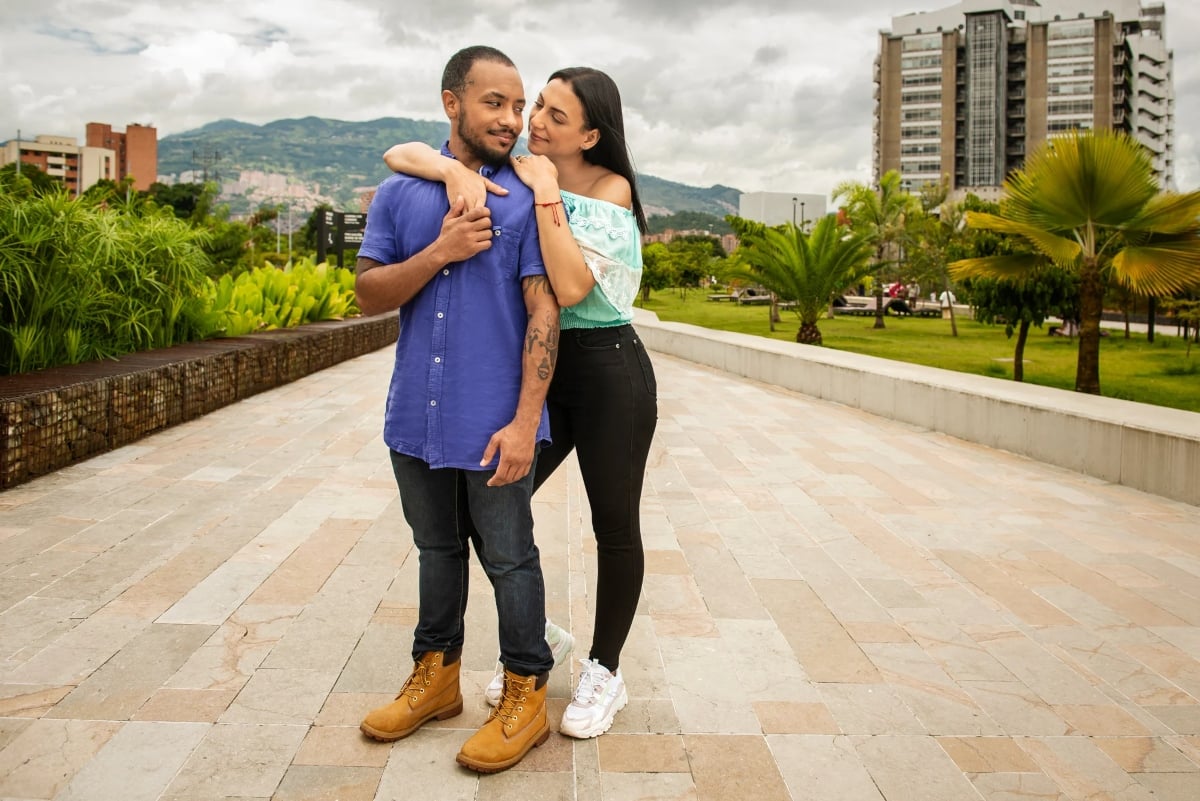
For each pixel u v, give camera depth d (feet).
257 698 7.68
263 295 40.40
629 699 8.14
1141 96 451.12
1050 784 6.86
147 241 24.66
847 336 87.86
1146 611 10.96
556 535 13.33
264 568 11.15
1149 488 17.70
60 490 14.62
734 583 11.65
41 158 433.07
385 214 6.61
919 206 107.04
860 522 14.94
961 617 10.62
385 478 16.20
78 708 7.38
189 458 17.40
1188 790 6.83
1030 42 404.36
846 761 7.12
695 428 24.75
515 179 6.54
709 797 6.51
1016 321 43.60
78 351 20.99
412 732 7.17
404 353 6.64
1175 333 97.76
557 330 6.43
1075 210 30.35
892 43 412.36
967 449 22.40
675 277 165.68
